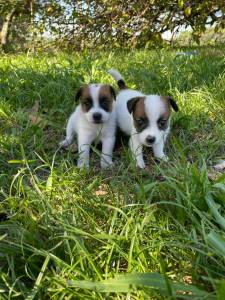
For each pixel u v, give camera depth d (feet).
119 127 2.78
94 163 2.52
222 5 6.73
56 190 1.90
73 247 1.54
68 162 2.27
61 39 8.02
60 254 1.54
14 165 2.27
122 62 4.47
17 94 3.39
